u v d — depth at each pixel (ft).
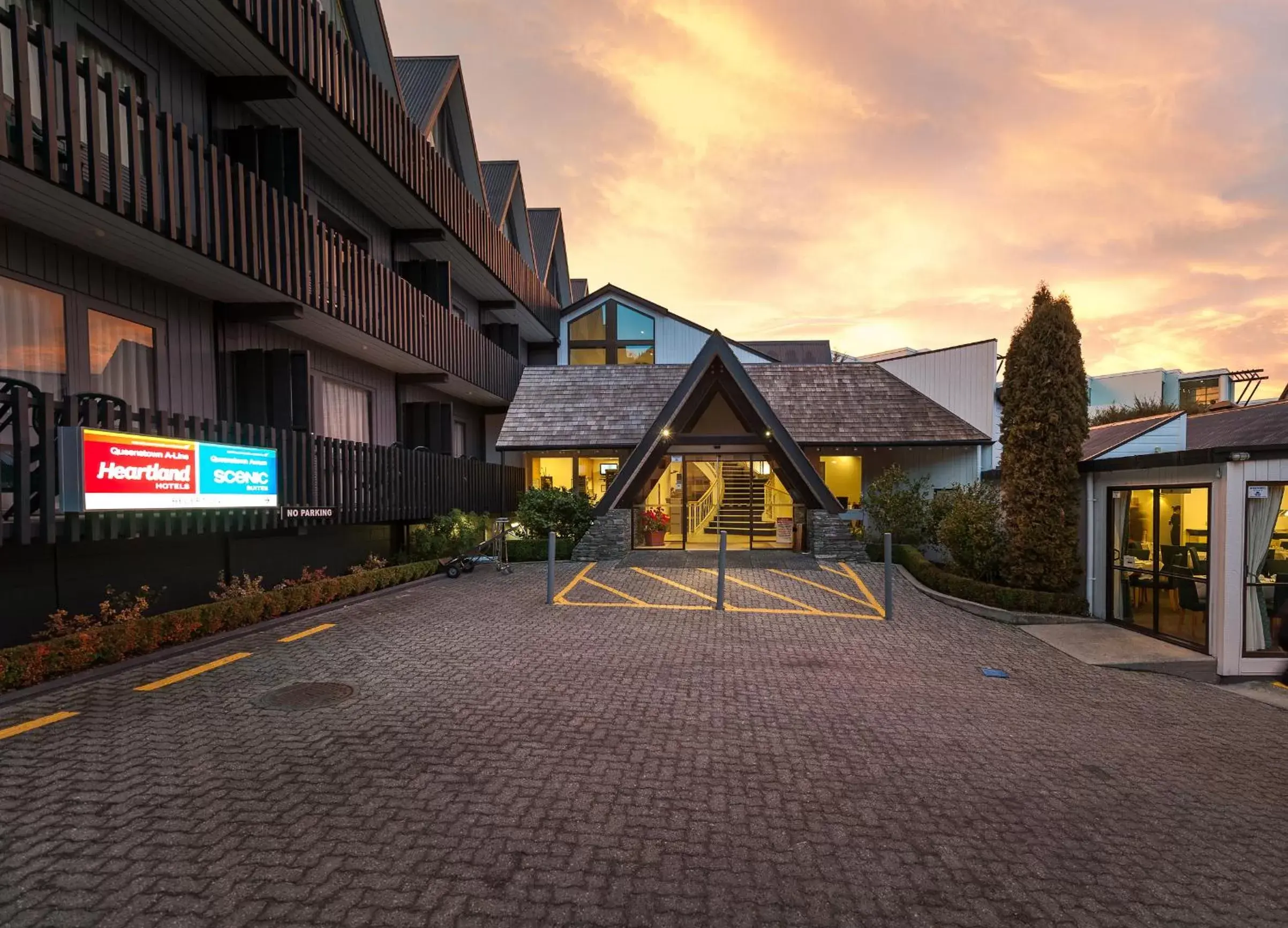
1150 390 105.09
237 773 13.76
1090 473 33.22
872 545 49.85
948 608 33.83
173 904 9.47
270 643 24.82
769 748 16.05
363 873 10.36
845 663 23.95
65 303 24.64
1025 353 34.14
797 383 63.62
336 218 43.14
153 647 22.26
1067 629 30.27
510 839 11.54
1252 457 24.90
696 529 54.39
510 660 23.06
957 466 57.98
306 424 34.40
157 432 23.24
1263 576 25.41
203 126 31.07
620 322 84.28
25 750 14.67
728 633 27.89
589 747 15.71
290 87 31.94
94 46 25.57
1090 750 16.97
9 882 9.89
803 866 11.07
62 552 22.59
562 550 48.60
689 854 11.30
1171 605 28.30
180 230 24.79
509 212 78.69
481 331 70.49
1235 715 20.81
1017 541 33.78
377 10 42.75
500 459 69.97
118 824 11.61
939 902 10.23
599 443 58.08
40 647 18.70
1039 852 11.87
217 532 29.60
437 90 53.93
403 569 38.24
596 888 10.21
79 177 20.44
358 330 37.83
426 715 17.48
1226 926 10.02
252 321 33.65
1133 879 11.16
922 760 15.72
